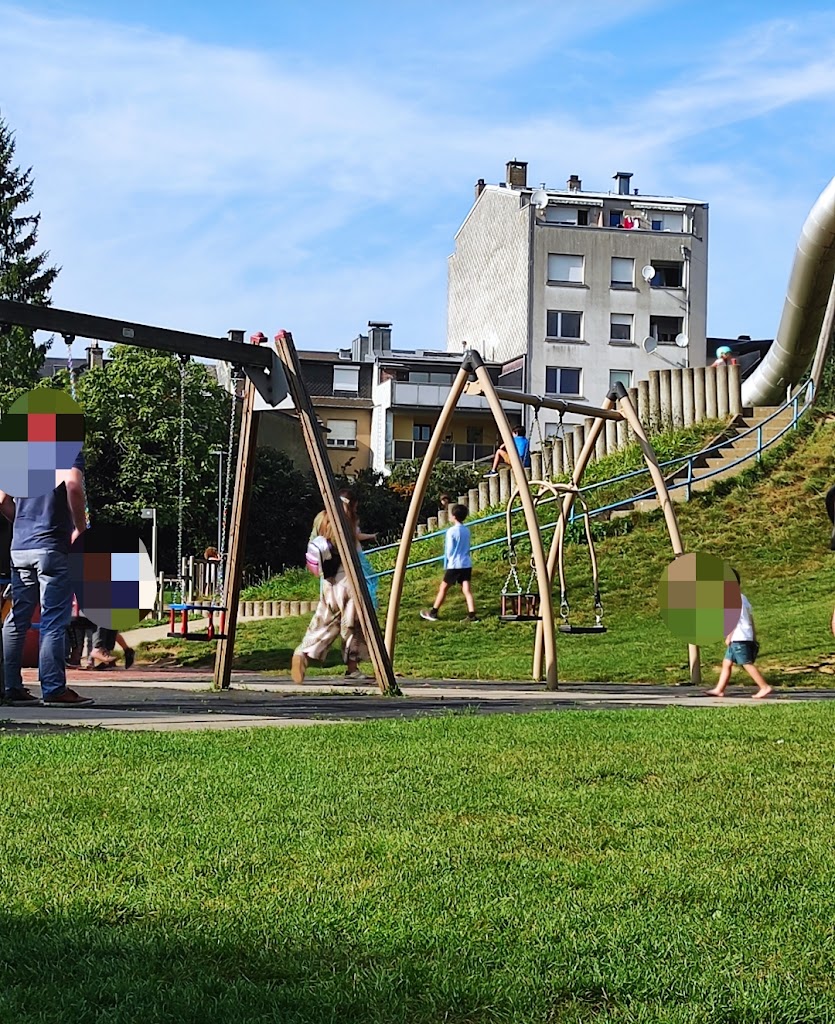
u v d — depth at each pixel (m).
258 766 6.49
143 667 18.05
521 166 85.81
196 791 5.78
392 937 3.73
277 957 3.56
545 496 23.25
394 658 18.77
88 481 49.66
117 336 10.52
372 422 80.06
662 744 7.50
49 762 6.50
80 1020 3.10
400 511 64.56
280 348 11.95
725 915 4.02
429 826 5.18
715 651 17.34
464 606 22.69
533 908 4.05
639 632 19.72
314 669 17.11
